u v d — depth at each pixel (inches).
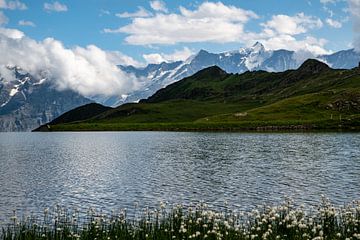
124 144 5378.9
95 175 2684.5
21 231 1127.0
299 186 2135.8
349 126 7111.2
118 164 3238.2
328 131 6678.2
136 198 1939.0
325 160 3159.5
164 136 6796.3
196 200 1866.4
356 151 3735.2
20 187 2282.2
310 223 1067.9
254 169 2773.1
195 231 1040.2
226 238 969.5
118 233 1072.8
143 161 3388.3
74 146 5378.9
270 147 4291.3
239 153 3799.2
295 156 3462.1
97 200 1920.5
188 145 4832.7
